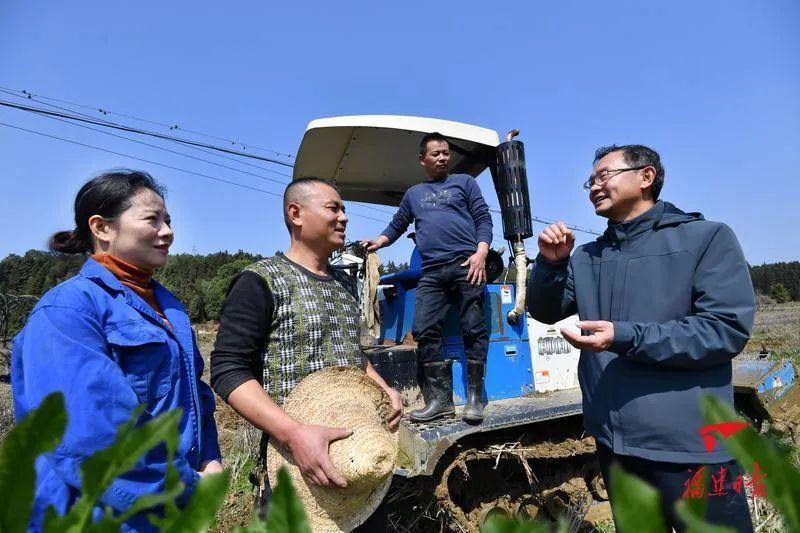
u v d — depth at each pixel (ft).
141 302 5.95
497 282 14.96
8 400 24.47
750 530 6.55
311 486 6.28
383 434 6.64
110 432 4.78
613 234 7.98
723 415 1.40
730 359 6.72
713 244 7.00
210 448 6.60
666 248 7.28
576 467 13.25
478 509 11.78
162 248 6.33
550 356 14.60
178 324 6.46
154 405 5.55
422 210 12.29
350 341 7.45
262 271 7.04
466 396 12.41
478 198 12.25
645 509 1.31
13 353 5.40
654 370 6.96
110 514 1.57
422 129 13.91
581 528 12.33
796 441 13.09
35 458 1.44
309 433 6.04
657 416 6.79
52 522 1.50
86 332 5.20
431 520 12.03
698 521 1.33
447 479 10.69
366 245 13.66
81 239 6.40
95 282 5.75
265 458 7.23
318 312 7.06
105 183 6.17
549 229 7.76
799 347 32.60
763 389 15.46
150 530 4.76
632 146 8.02
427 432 10.58
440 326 11.77
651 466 6.93
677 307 7.07
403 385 13.14
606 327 6.59
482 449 11.36
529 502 12.40
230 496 14.20
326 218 7.43
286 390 6.81
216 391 6.53
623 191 7.80
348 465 6.13
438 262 11.78
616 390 7.23
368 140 15.20
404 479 11.76
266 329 6.88
